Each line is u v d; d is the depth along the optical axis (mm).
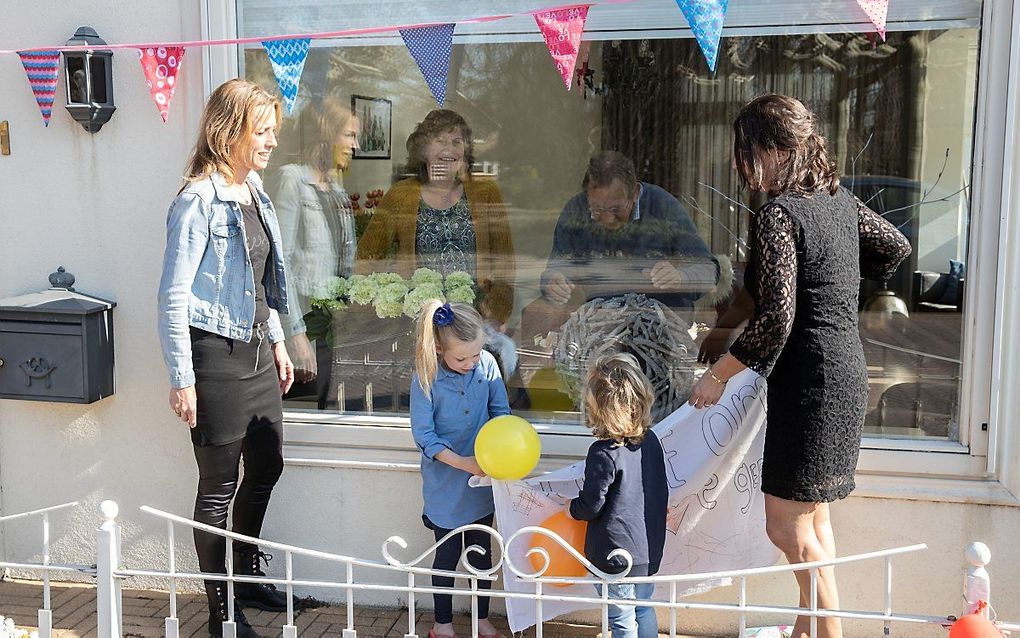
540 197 3633
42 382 3621
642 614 3012
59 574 3896
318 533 3678
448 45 3121
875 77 3289
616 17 3467
